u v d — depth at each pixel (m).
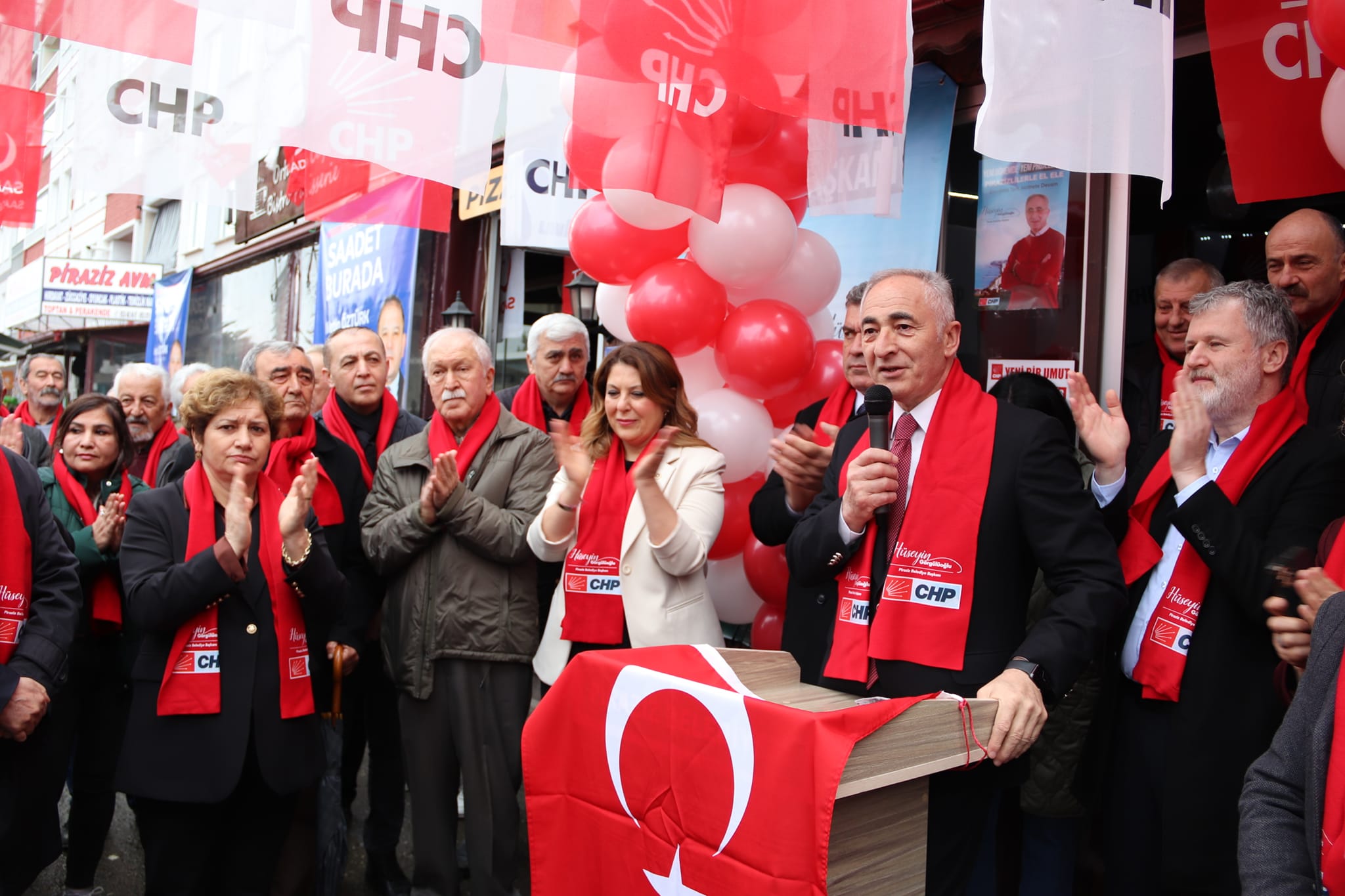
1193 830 2.16
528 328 8.70
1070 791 2.69
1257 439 2.23
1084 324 3.96
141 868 3.99
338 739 3.05
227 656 2.63
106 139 2.35
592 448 3.06
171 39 2.28
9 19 2.18
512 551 3.12
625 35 2.18
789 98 2.29
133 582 2.61
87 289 14.45
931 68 4.50
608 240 3.25
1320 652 1.44
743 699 1.67
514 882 3.30
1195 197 4.34
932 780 1.97
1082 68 2.03
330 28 2.23
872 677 2.16
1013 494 2.10
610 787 1.94
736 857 1.65
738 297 3.34
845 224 4.84
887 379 2.21
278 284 12.15
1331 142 2.41
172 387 5.35
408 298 8.20
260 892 2.76
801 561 2.31
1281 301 2.28
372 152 2.27
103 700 3.49
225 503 2.80
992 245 4.32
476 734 3.14
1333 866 1.28
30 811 2.72
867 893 1.64
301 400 3.73
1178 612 2.25
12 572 2.61
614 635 2.90
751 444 3.15
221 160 2.33
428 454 3.35
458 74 2.30
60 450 3.65
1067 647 1.91
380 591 3.71
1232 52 2.54
